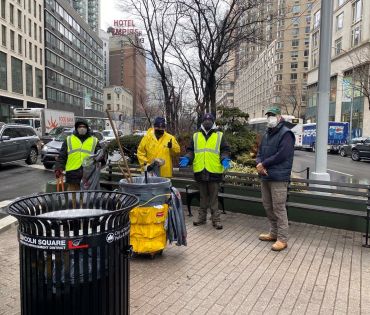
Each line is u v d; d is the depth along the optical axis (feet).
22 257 8.21
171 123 48.14
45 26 206.80
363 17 141.49
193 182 26.78
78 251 7.89
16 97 163.43
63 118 120.37
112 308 8.41
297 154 107.14
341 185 20.90
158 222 16.20
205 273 15.25
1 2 148.46
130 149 37.88
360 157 84.02
